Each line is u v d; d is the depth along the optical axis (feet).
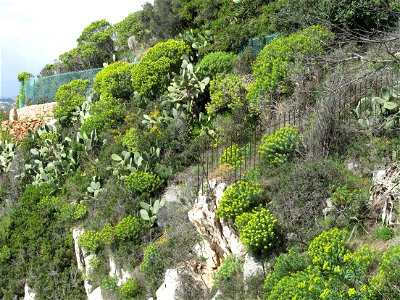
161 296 41.52
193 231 43.98
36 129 80.74
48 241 60.64
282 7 62.28
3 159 78.28
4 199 72.64
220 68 60.59
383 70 41.01
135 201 52.80
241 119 52.70
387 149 37.19
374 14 51.19
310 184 37.22
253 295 34.40
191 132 57.57
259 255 36.14
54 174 67.36
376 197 34.35
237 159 44.96
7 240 63.72
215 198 40.60
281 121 47.29
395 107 38.58
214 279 39.11
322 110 40.37
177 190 51.13
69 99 79.71
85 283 54.75
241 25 64.90
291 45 50.88
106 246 52.90
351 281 27.78
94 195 58.70
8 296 59.77
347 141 39.55
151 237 49.14
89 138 67.00
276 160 40.96
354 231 33.78
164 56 67.05
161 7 81.35
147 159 55.11
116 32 105.50
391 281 26.48
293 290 28.78
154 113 61.31
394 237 31.63
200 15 73.15
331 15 52.31
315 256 30.14
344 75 41.52
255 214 36.50
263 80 51.60
